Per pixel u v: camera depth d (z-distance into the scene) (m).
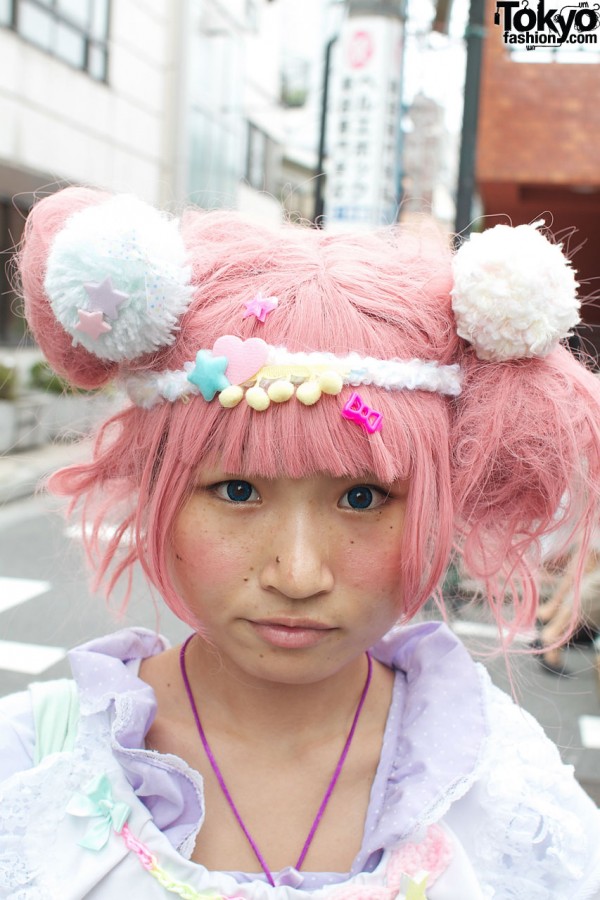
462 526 0.87
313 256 0.81
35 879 0.74
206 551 0.74
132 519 0.89
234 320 0.75
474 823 0.81
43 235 0.80
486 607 1.11
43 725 0.84
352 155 5.46
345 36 5.42
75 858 0.75
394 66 5.42
